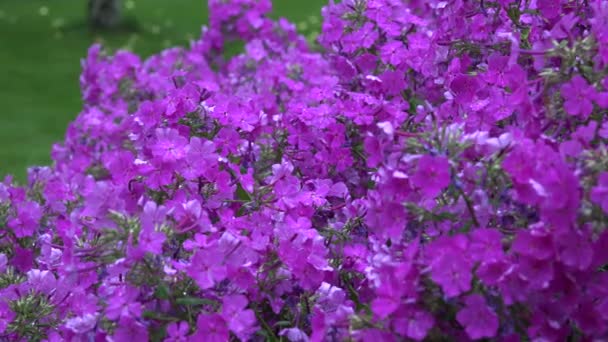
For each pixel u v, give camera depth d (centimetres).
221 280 265
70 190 402
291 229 295
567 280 243
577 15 313
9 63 1341
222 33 585
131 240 253
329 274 308
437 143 249
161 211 264
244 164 359
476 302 234
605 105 252
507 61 305
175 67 541
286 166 318
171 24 1681
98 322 269
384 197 254
